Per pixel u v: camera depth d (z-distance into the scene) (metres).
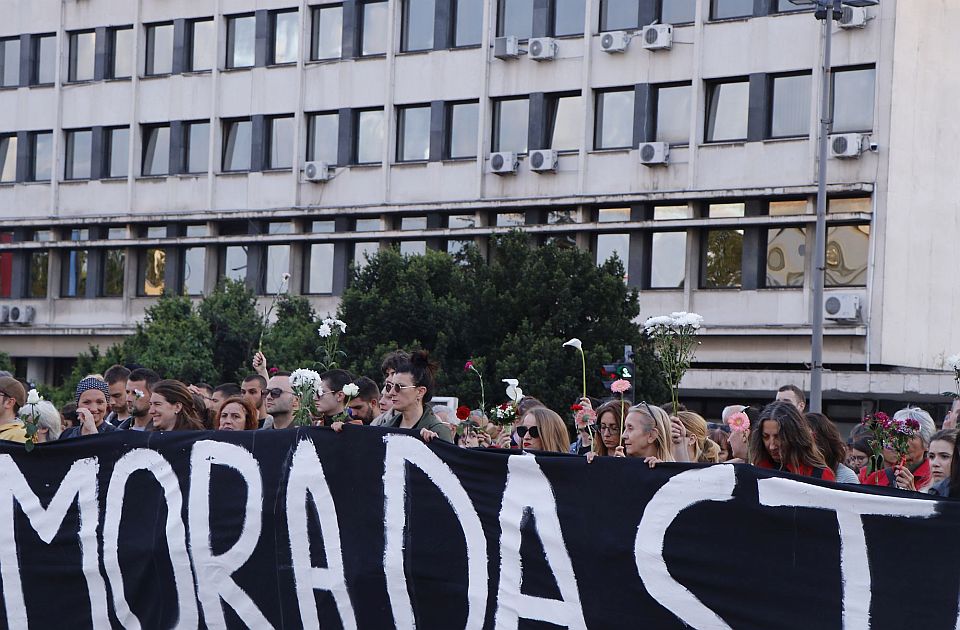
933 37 40.03
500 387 34.59
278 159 48.69
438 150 45.12
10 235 54.28
